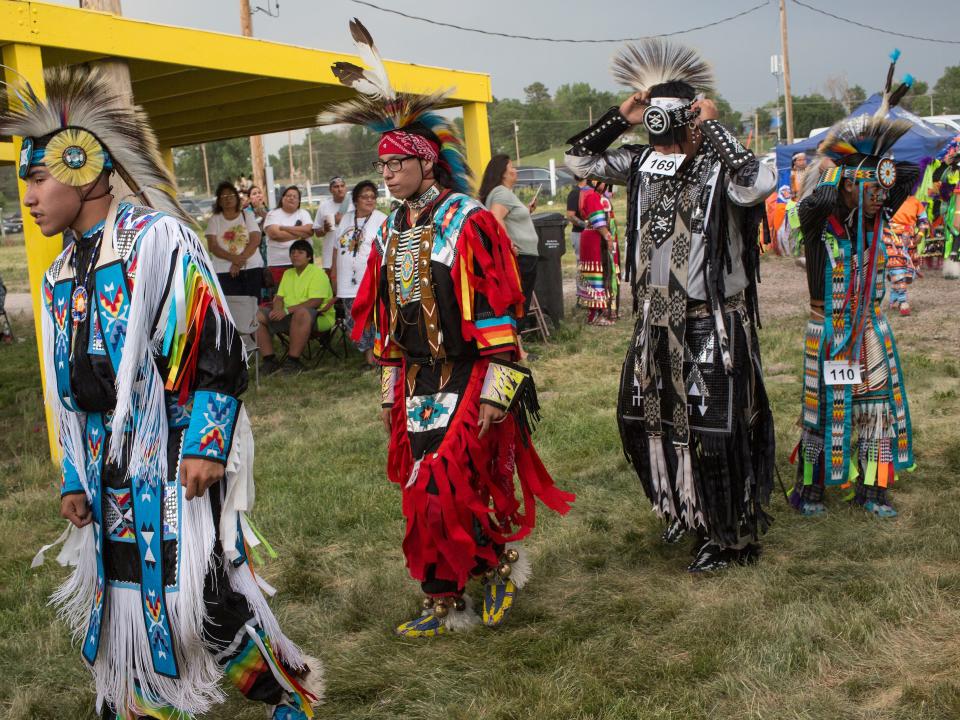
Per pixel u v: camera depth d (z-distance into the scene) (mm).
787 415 6020
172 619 2447
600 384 7418
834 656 3090
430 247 3174
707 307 3623
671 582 3756
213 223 9148
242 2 20969
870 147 4145
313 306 8633
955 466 4891
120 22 6094
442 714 2920
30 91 2471
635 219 3760
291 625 3582
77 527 2619
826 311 4250
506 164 8156
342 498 4934
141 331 2412
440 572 3326
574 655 3215
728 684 2947
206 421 2432
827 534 4141
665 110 3523
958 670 2959
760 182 3385
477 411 3238
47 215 2465
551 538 4270
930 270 13109
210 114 10102
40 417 7473
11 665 3352
